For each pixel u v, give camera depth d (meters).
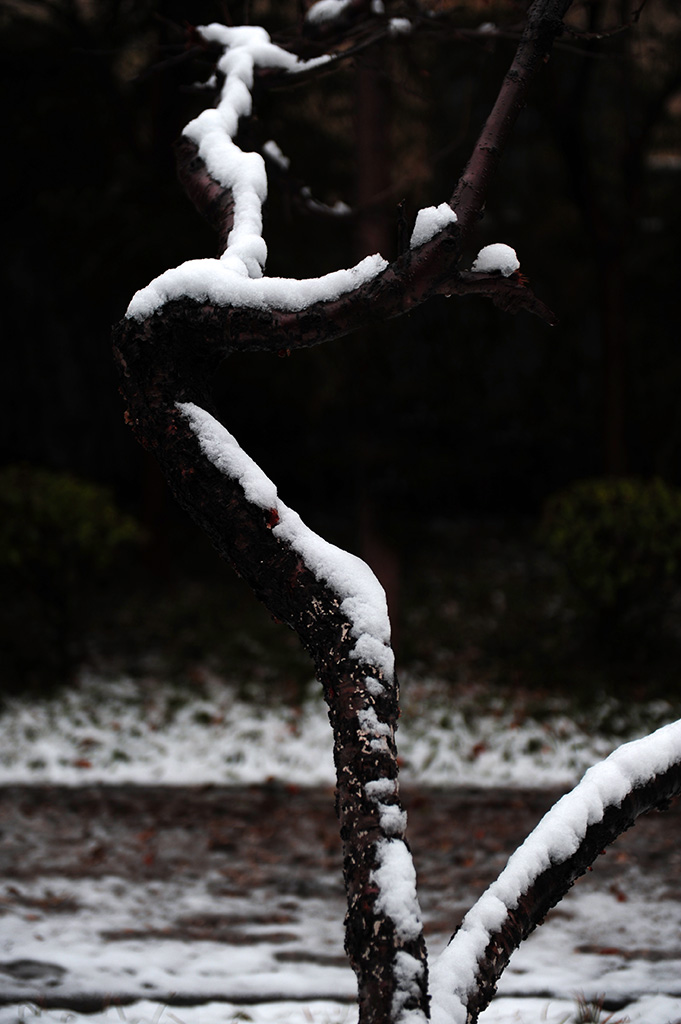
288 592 2.10
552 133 11.15
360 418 12.47
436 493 14.05
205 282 2.13
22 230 11.81
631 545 8.58
